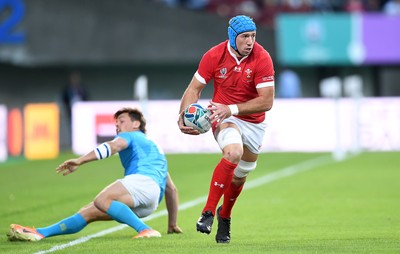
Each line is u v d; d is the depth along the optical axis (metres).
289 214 40.34
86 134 83.62
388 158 74.44
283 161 72.94
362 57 97.06
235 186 29.14
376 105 84.19
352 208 42.19
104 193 30.69
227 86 28.48
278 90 104.81
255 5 107.88
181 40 97.75
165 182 32.12
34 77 103.75
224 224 29.50
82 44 97.38
